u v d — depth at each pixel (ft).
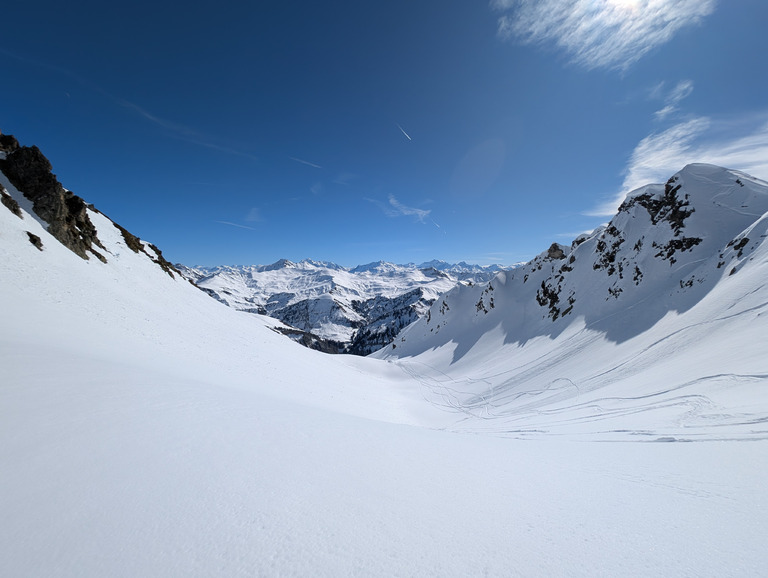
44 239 95.45
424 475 20.68
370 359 319.06
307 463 20.95
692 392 55.57
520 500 17.49
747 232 118.93
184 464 18.90
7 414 21.67
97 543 12.03
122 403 27.68
